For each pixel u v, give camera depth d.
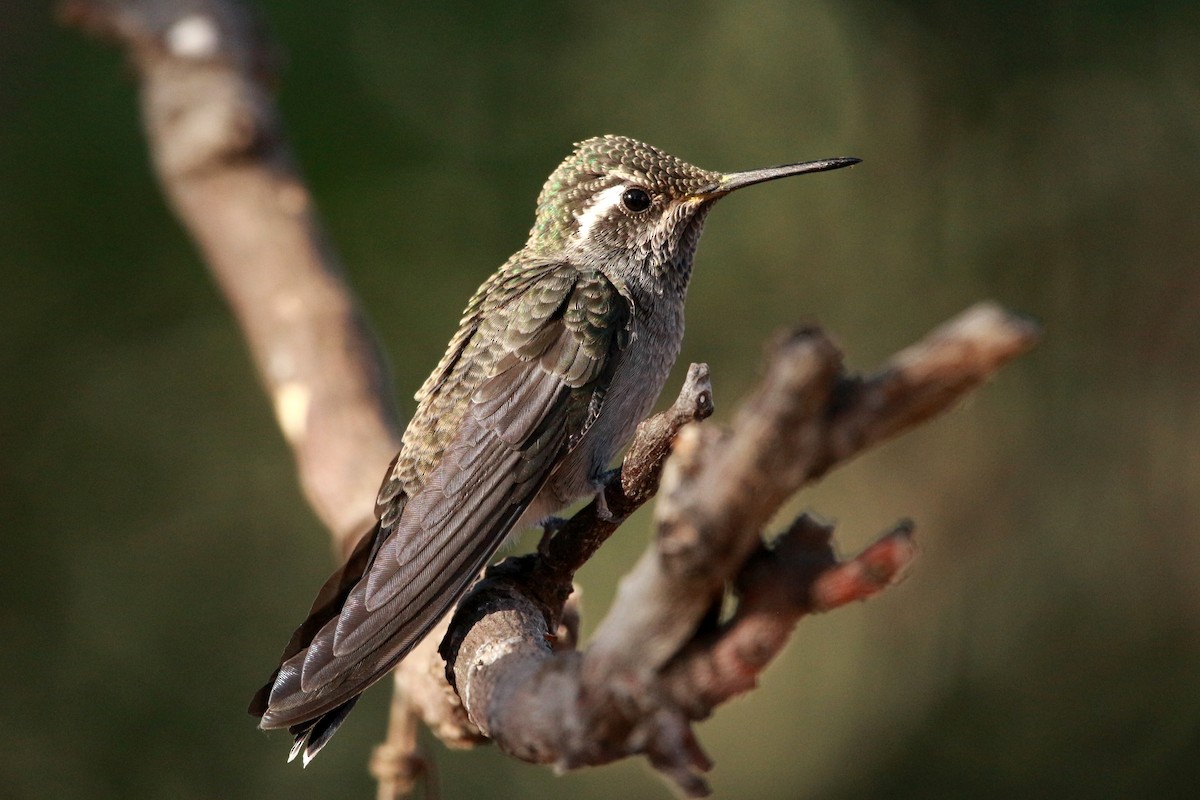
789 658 14.54
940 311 13.07
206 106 8.55
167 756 11.62
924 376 2.56
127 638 11.72
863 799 13.70
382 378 7.61
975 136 12.95
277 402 7.43
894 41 12.94
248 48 9.05
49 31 11.48
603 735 3.10
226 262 8.06
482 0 11.86
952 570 14.01
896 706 13.99
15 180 11.25
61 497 11.71
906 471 14.20
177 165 8.43
